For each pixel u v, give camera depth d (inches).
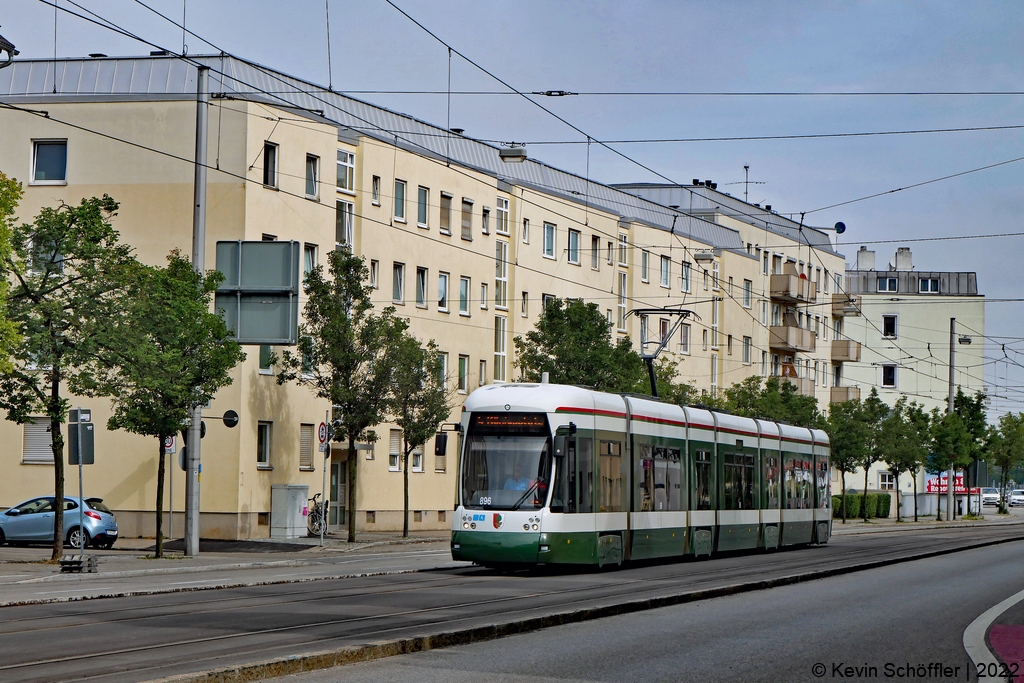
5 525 1446.9
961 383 4377.5
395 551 1443.2
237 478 1556.3
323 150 1734.7
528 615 645.3
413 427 1612.9
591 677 443.5
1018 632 616.4
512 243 2245.3
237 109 1594.5
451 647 518.6
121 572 1018.1
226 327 1230.3
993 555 1435.8
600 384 1914.4
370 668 451.8
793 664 488.7
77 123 1640.0
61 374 1112.2
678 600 747.4
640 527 1088.8
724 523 1289.4
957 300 4370.1
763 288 3336.6
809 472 1601.9
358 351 1528.1
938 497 3191.4
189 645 516.1
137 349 1099.9
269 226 1628.9
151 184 1615.4
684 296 2881.4
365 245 1828.2
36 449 1624.0
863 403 3078.2
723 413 1323.8
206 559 1233.4
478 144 2220.7
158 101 1619.1
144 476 1590.8
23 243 1093.1
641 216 2768.2
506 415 992.9
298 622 604.7
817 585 922.7
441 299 2041.1
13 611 672.4
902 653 529.0
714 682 438.3
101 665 458.0
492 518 968.9
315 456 1715.1
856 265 4704.7
